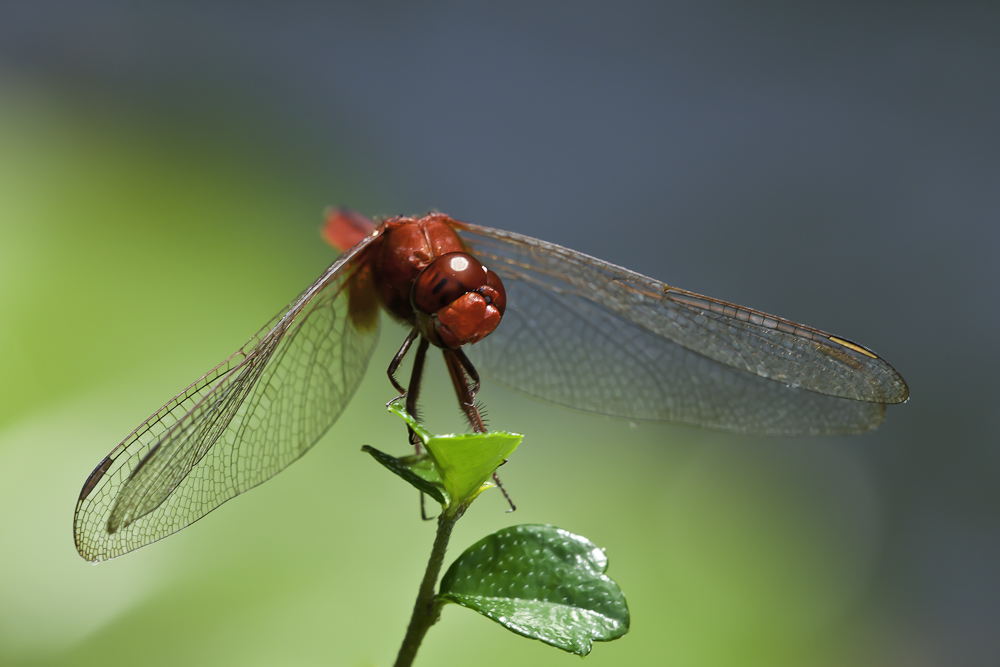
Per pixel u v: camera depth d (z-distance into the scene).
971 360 1.15
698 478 0.67
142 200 0.73
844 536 0.72
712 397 0.54
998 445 1.03
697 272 1.36
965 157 1.40
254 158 0.89
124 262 0.65
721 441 0.69
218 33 1.28
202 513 0.52
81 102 0.85
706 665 0.57
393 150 1.40
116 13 1.08
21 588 0.55
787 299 1.30
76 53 0.98
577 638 0.51
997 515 0.97
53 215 0.67
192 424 0.52
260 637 0.55
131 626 0.55
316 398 0.53
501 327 0.54
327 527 0.56
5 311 0.57
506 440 0.51
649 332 0.54
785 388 0.54
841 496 0.78
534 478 0.61
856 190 1.40
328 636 0.55
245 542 0.56
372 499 0.57
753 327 0.53
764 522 0.65
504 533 0.51
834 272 1.31
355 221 0.54
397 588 0.56
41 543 0.55
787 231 1.38
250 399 0.52
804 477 0.74
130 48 1.06
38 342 0.57
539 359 0.54
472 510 0.57
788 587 0.59
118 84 0.95
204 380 0.52
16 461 0.56
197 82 1.06
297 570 0.56
